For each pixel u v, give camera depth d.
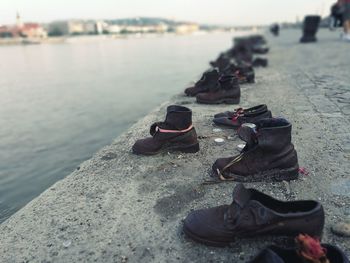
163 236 0.77
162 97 3.32
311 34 7.27
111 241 0.76
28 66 6.54
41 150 1.92
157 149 1.20
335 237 0.74
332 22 11.24
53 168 1.68
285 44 7.15
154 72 5.33
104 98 3.31
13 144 2.04
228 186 0.97
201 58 7.83
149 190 0.97
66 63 7.12
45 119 2.58
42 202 0.94
